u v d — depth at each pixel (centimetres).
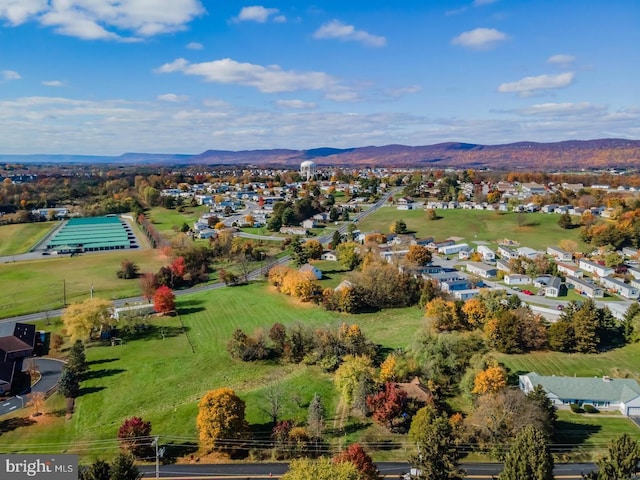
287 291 11888
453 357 7225
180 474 5331
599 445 5831
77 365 7756
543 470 4253
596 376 7525
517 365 7856
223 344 9150
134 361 8444
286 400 6888
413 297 11194
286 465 5506
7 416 6688
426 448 4566
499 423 5750
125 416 6600
